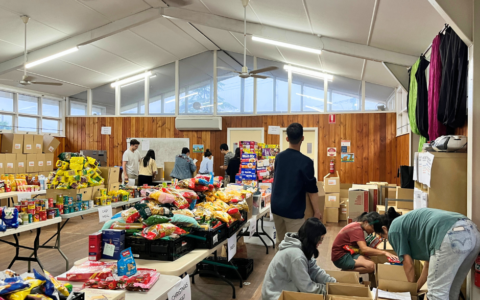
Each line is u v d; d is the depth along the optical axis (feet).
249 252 15.75
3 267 13.42
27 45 23.35
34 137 23.24
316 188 10.02
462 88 10.86
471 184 8.80
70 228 20.29
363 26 16.53
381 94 27.94
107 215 14.21
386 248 11.59
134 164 23.40
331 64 25.64
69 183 13.44
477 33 8.71
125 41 26.35
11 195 16.48
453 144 9.70
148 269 6.54
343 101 28.84
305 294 6.70
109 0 20.70
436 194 9.92
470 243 7.42
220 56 31.71
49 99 32.63
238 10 20.43
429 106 13.71
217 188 11.34
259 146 18.53
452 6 8.88
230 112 31.35
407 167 15.37
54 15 20.95
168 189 9.21
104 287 5.82
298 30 20.54
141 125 32.68
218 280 12.48
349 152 28.37
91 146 33.42
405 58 18.54
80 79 30.66
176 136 32.12
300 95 29.76
